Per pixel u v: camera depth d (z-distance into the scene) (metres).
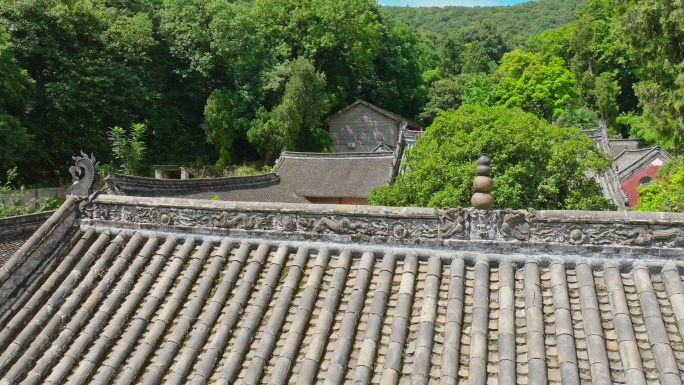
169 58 51.84
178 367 5.65
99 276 6.98
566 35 70.31
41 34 38.59
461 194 19.81
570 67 67.31
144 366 5.81
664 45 21.20
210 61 51.31
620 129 61.06
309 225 6.77
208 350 5.78
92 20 41.16
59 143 39.22
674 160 23.03
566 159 20.25
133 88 44.25
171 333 6.09
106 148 41.97
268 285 6.39
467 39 101.00
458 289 5.89
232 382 5.45
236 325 6.08
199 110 53.78
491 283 6.00
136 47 46.12
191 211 7.23
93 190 7.72
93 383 5.65
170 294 6.62
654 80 24.48
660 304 5.44
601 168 21.31
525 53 62.53
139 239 7.34
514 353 5.19
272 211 6.89
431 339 5.48
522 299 5.75
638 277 5.62
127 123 45.53
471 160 20.75
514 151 20.12
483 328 5.48
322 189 38.28
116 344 6.12
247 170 49.34
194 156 52.03
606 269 5.77
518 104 59.34
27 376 5.88
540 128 21.22
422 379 5.07
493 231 6.15
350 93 67.75
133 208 7.46
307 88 52.16
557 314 5.44
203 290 6.49
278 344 5.79
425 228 6.36
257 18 60.12
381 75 72.06
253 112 52.97
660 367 4.82
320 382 5.30
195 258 6.93
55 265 7.24
